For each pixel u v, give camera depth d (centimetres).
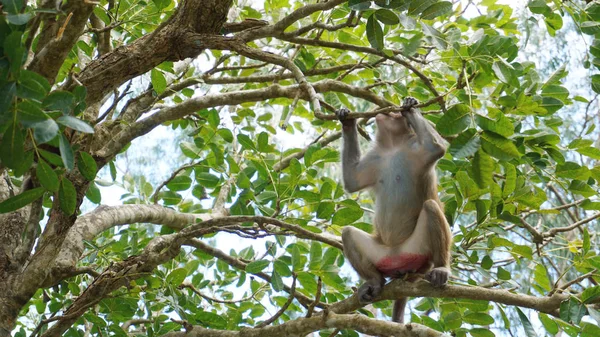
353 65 874
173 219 852
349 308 695
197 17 643
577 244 797
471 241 734
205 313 775
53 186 475
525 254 708
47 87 426
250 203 816
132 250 808
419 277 749
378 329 585
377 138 810
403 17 568
